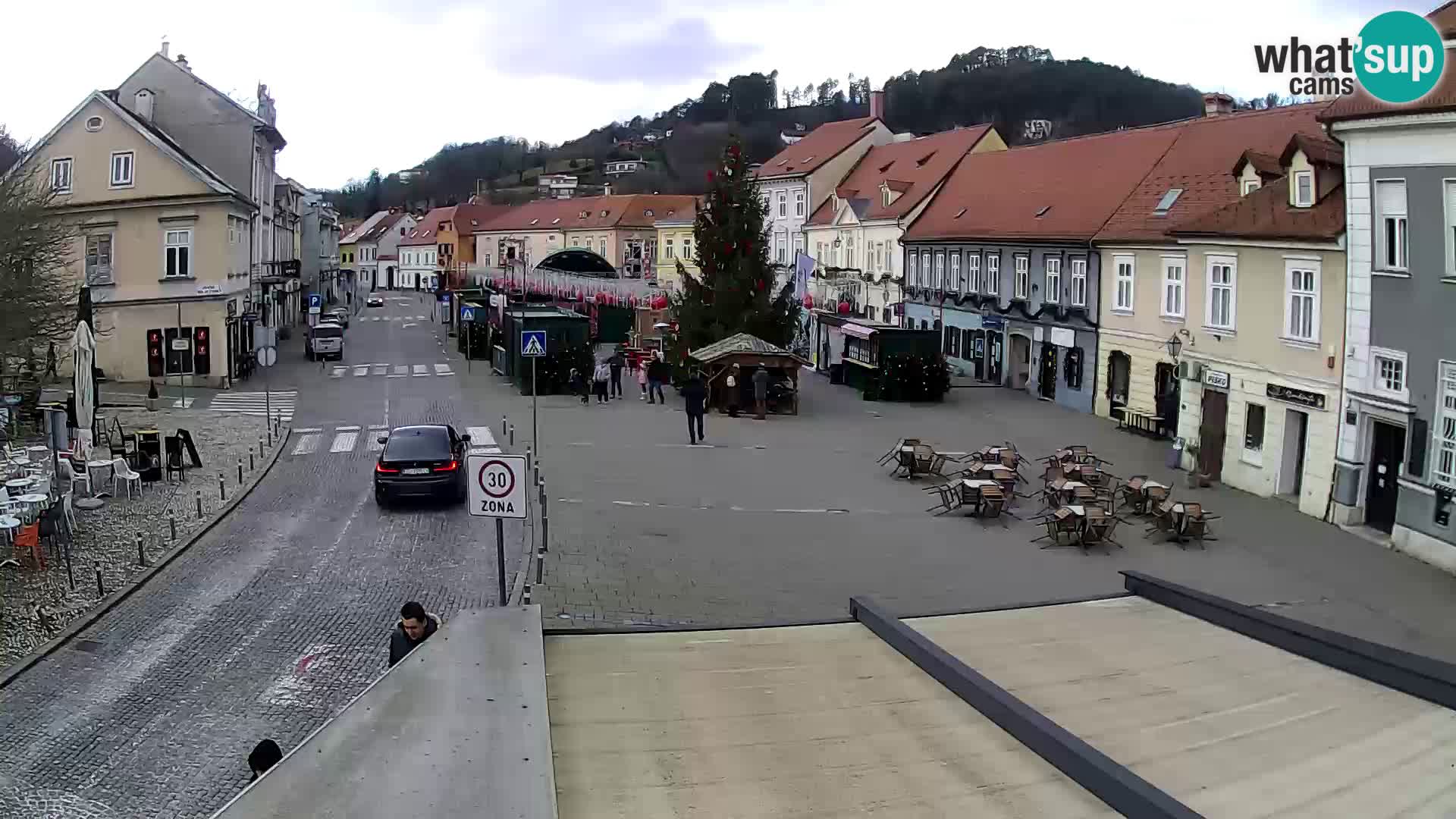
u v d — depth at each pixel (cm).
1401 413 2030
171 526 2050
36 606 1584
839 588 1709
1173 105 11538
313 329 5716
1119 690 783
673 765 617
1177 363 2945
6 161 3678
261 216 5897
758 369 3753
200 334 4519
